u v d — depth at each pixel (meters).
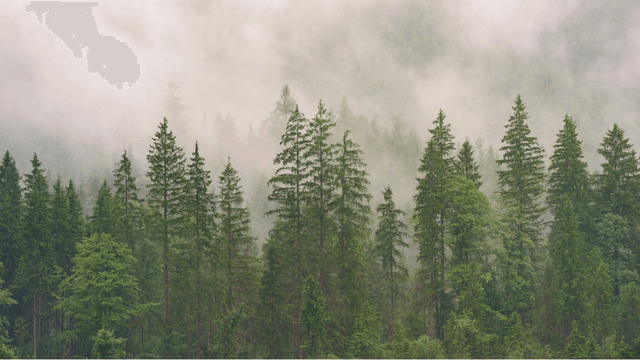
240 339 32.03
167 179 31.22
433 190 31.70
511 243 30.73
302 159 30.25
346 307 29.50
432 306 30.95
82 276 29.20
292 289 31.05
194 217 32.06
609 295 28.47
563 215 33.25
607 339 27.45
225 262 31.09
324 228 29.86
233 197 32.50
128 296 31.53
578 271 30.42
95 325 28.81
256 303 32.28
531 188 33.53
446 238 30.25
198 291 31.47
